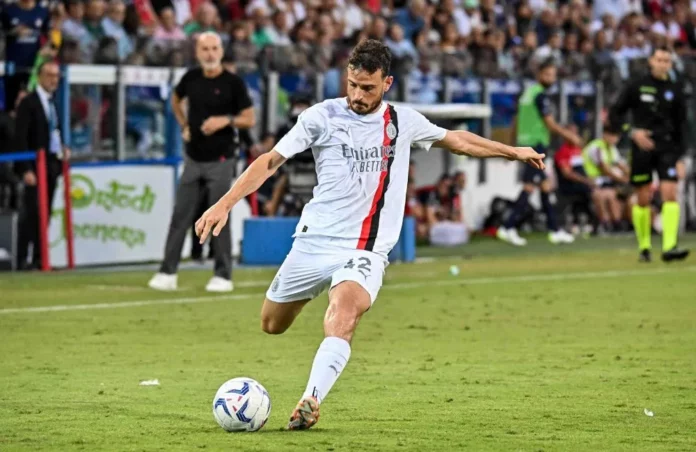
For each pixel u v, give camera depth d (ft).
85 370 57.88
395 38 140.15
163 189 114.11
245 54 125.80
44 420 45.55
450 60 145.59
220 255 91.15
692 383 54.70
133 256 112.57
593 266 113.70
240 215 120.57
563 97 157.69
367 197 45.09
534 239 146.30
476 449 40.52
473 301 86.79
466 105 131.85
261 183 43.88
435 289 94.22
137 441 41.55
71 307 81.25
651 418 46.44
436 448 40.63
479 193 150.82
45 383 54.08
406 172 45.78
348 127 44.98
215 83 88.38
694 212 165.89
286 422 45.42
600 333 71.46
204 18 126.41
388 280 100.73
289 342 67.92
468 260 119.75
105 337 68.69
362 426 44.50
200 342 67.41
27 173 103.86
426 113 128.57
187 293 89.86
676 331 72.28
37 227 105.40
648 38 177.17
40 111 102.78
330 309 43.55
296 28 136.15
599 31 166.71
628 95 114.01
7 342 66.54
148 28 124.98
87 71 114.42
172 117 120.37
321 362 42.70
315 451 39.83
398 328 73.31
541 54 156.56
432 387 53.52
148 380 55.11
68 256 106.93
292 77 130.00
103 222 110.11
